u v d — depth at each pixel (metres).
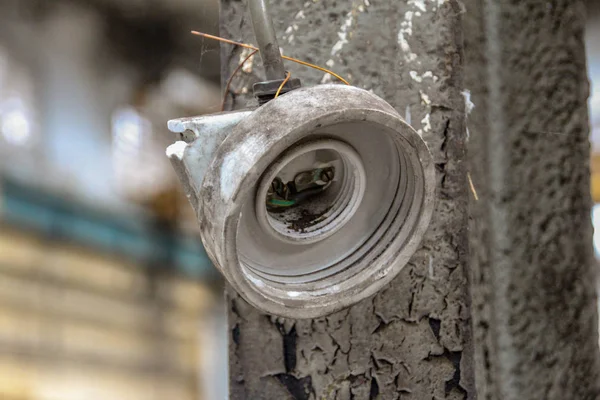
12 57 1.90
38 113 1.97
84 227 2.08
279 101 0.59
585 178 0.77
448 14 0.69
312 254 0.62
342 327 0.69
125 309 2.19
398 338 0.69
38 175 1.98
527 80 0.75
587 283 0.77
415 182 0.62
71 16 2.00
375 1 0.69
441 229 0.69
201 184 0.60
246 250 0.61
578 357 0.76
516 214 0.75
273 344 0.69
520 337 0.75
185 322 2.35
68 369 2.03
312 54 0.69
